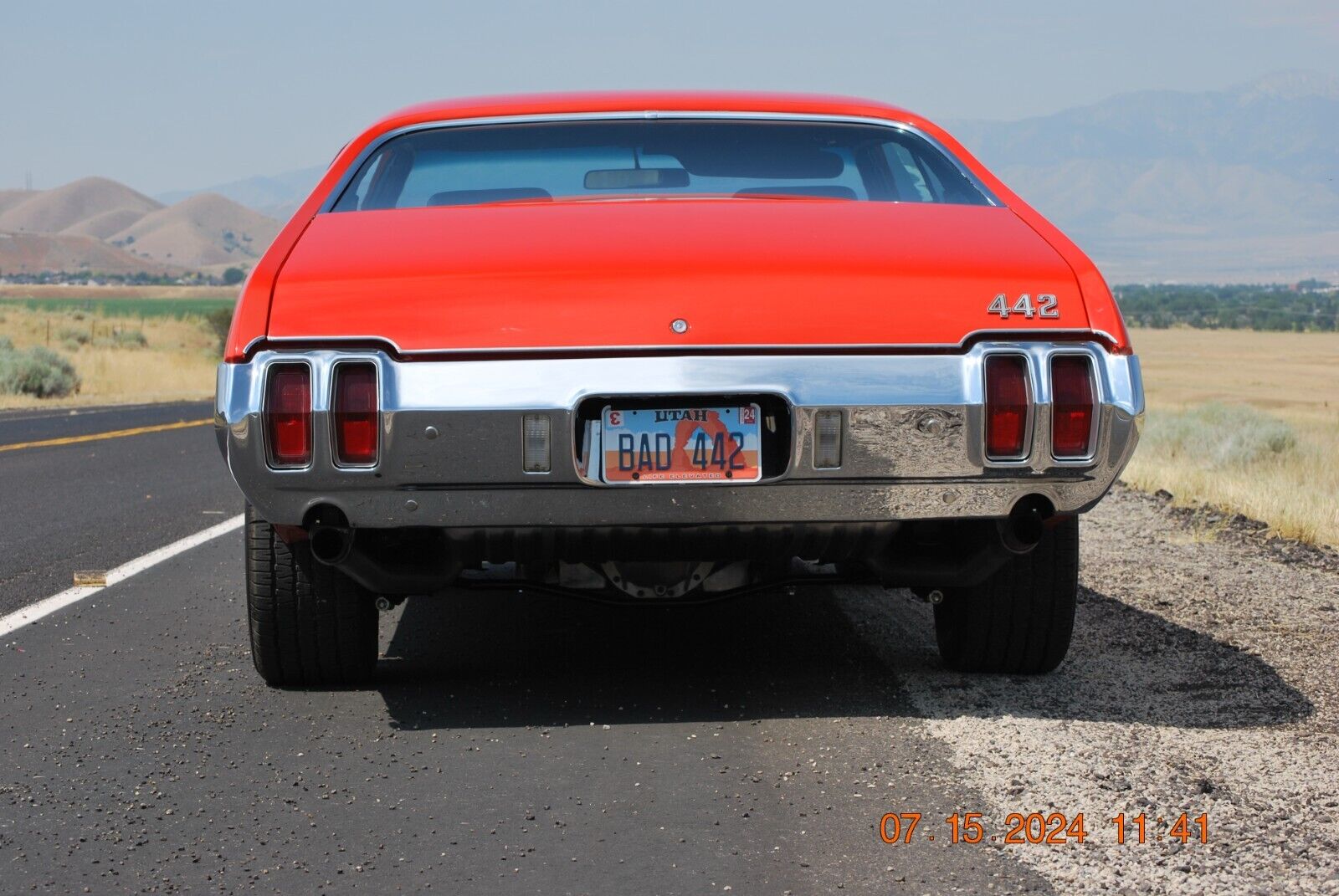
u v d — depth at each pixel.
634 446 3.63
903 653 4.86
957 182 4.48
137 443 15.35
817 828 3.15
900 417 3.62
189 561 7.16
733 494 3.64
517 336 3.57
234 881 2.89
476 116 4.59
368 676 4.47
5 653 5.08
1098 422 3.66
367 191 4.41
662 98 4.68
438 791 3.46
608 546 3.80
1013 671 4.54
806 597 5.95
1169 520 8.54
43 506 9.50
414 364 3.57
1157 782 3.44
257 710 4.23
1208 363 159.88
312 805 3.37
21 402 26.69
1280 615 5.56
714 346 3.57
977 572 3.98
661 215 4.03
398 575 3.90
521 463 3.57
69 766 3.70
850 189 4.52
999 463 3.64
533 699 4.31
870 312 3.64
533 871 2.92
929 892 2.79
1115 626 5.35
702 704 4.23
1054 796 3.35
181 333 71.25
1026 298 3.71
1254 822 3.16
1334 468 14.11
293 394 3.58
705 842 3.08
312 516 3.71
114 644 5.21
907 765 3.60
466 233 3.89
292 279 3.69
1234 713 4.09
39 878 2.92
